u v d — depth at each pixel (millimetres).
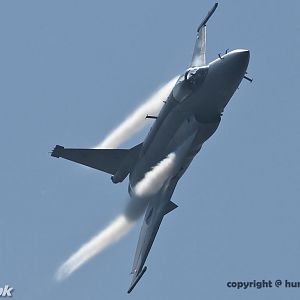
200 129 114625
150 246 123812
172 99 117562
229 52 110625
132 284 123438
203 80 111875
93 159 137250
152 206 129500
